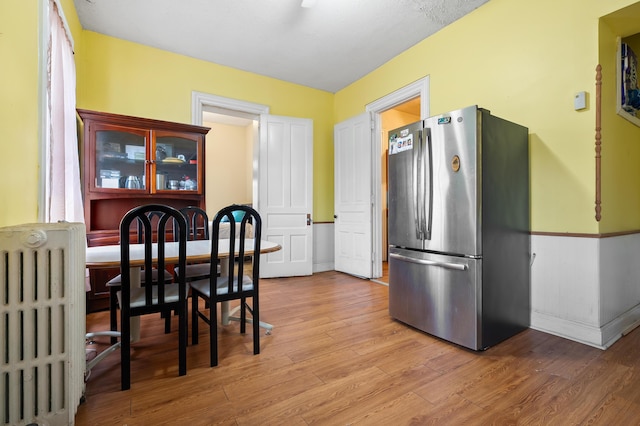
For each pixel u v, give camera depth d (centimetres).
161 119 349
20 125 149
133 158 308
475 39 282
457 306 208
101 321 254
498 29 263
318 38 332
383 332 232
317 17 296
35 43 167
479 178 200
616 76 223
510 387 157
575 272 216
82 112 277
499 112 262
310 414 137
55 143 212
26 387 119
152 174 312
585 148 212
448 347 206
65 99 240
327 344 211
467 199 204
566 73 221
